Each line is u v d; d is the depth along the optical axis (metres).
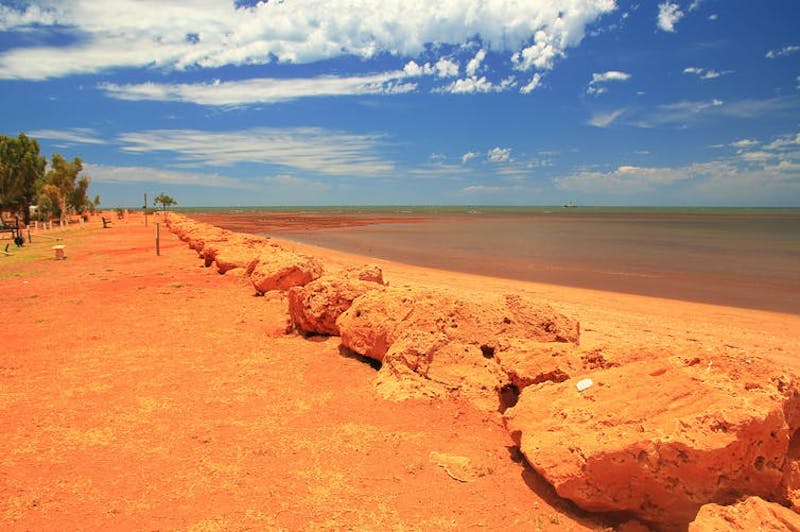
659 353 6.77
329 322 12.41
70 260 29.77
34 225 66.19
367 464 6.66
